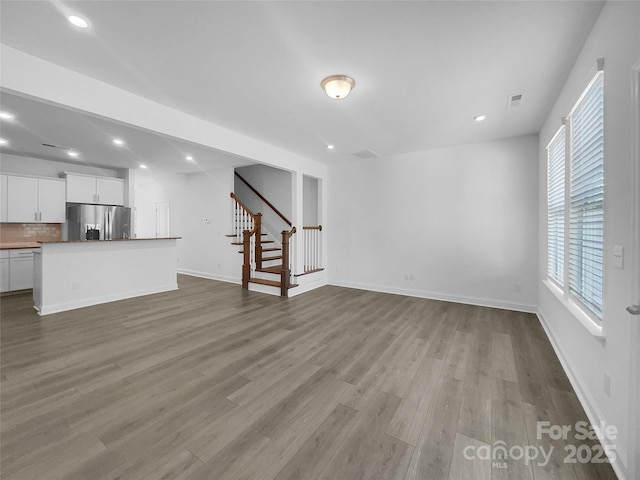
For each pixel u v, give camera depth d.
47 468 1.40
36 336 3.06
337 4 1.64
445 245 4.59
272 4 1.65
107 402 1.93
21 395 2.00
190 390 2.09
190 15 1.73
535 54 2.10
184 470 1.40
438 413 1.85
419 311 4.04
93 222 5.83
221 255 6.44
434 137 4.00
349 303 4.46
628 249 1.40
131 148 4.68
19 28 1.85
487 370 2.40
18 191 5.12
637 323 1.30
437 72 2.34
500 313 3.95
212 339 3.03
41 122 3.54
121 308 4.14
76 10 1.69
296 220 5.06
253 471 1.40
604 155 1.66
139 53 2.12
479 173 4.29
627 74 1.42
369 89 2.62
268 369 2.40
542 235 3.61
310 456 1.50
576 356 2.17
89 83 2.44
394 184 5.03
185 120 3.18
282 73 2.37
